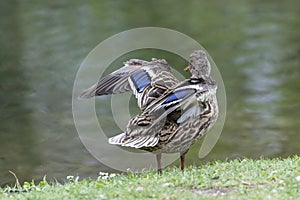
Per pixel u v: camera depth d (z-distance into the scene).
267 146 14.93
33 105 19.11
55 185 9.33
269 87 20.81
